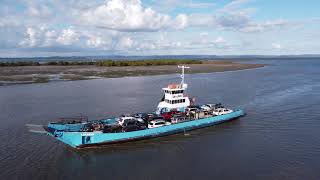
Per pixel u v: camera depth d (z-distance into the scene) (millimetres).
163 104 53656
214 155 38406
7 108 65812
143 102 73000
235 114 55375
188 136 46781
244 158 37000
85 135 40844
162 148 41719
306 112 60938
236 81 119750
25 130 48656
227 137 45719
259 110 63469
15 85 106375
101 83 114812
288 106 66938
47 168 34594
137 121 47062
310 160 35938
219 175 32375
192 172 33375
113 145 42750
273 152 38750
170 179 31734
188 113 51781
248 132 48031
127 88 99688
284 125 51531
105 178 32344
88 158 38219
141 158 38125
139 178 32188
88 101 74750
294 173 32500
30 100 75938
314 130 48125
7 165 35000
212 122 51469
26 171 33469
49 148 41062
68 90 94688
